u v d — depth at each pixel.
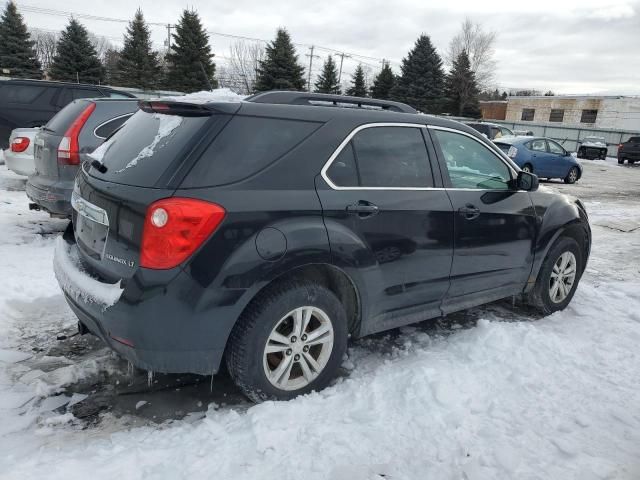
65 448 2.48
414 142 3.47
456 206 3.57
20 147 8.45
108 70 53.09
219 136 2.66
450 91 55.19
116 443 2.53
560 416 2.90
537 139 17.17
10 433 2.59
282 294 2.76
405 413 2.82
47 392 2.98
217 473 2.30
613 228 9.46
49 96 10.85
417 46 52.66
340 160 3.04
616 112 50.12
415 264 3.35
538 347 3.66
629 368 3.55
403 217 3.23
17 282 4.51
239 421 2.70
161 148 2.70
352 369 3.40
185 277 2.48
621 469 2.47
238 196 2.60
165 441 2.55
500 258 3.97
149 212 2.48
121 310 2.51
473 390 3.08
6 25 44.88
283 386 2.89
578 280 4.87
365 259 3.04
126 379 3.17
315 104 3.33
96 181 2.90
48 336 3.70
